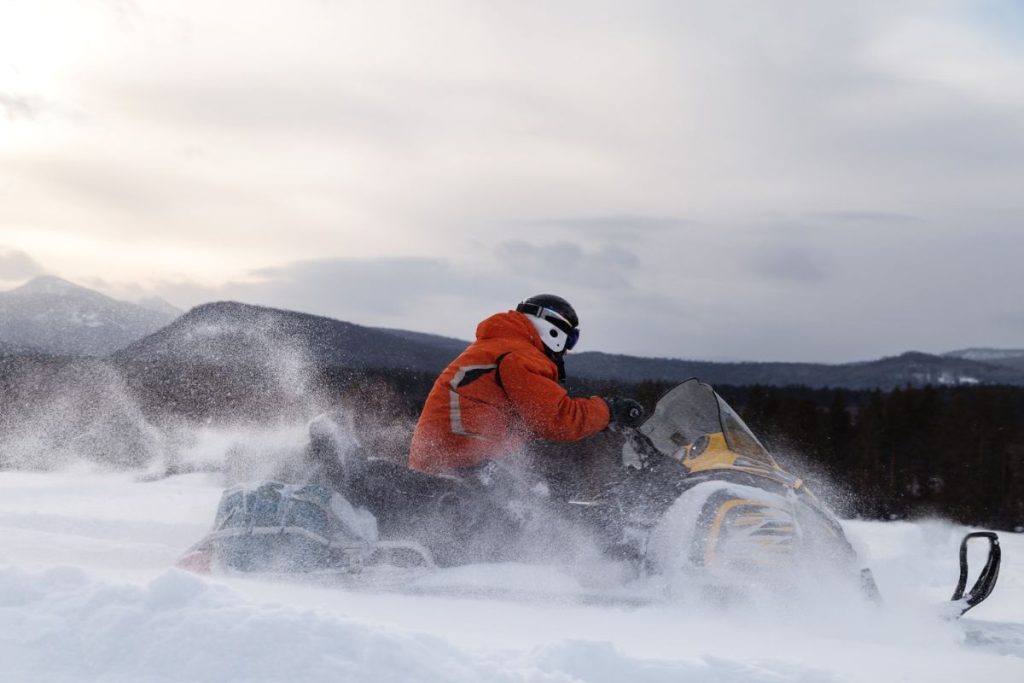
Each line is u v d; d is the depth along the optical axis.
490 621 3.11
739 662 2.33
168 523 5.26
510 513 4.26
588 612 3.54
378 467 4.30
